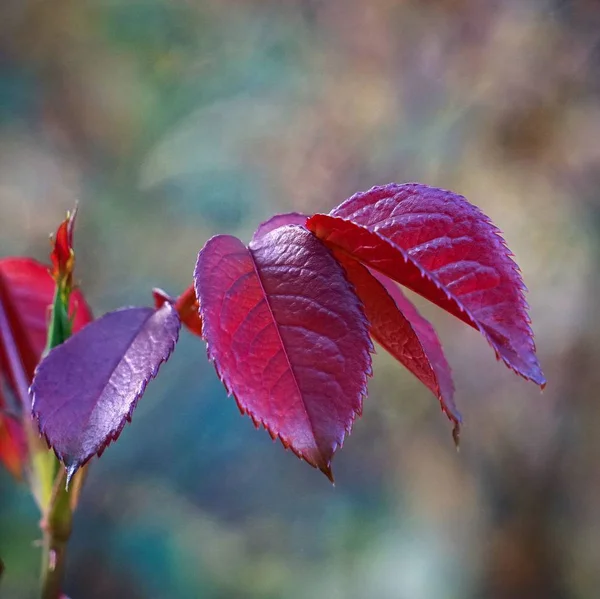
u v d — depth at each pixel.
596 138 0.94
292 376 0.30
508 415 1.00
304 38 1.15
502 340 0.31
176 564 1.09
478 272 0.31
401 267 0.31
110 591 1.07
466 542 1.02
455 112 1.00
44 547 0.34
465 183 1.00
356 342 0.30
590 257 0.94
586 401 0.95
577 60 0.94
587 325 0.94
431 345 0.33
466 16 0.99
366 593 1.05
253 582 1.08
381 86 1.06
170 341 0.31
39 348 0.37
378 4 1.05
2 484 1.05
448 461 1.05
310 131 1.11
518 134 0.96
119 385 0.30
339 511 1.15
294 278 0.30
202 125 1.17
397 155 1.04
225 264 0.30
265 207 1.15
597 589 0.96
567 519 0.98
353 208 0.32
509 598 0.98
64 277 0.33
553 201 0.96
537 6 0.96
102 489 1.16
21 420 0.35
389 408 1.10
